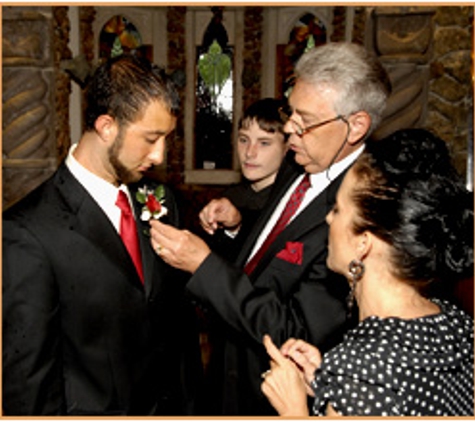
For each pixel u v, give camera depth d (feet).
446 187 3.03
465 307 8.16
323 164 4.75
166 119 4.11
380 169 3.13
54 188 4.33
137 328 4.51
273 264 4.83
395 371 2.75
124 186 4.90
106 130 4.11
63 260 4.06
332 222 3.36
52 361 3.99
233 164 20.33
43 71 13.01
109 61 4.14
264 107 6.94
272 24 19.27
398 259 3.01
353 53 4.40
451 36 11.23
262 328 4.43
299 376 3.58
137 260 4.68
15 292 3.84
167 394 5.21
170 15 19.16
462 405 2.93
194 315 5.83
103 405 4.34
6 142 12.89
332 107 4.40
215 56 19.74
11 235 3.93
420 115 11.00
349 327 4.40
